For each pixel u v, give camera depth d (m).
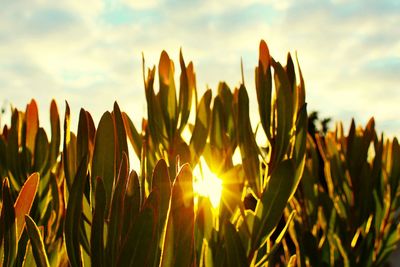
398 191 0.97
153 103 0.70
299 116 0.61
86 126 0.53
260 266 0.59
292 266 0.66
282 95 0.61
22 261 0.50
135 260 0.43
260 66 0.62
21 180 0.77
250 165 0.63
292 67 0.63
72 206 0.46
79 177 0.46
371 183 0.93
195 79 0.72
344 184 0.94
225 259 0.58
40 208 0.75
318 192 0.93
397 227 0.95
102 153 0.50
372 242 0.91
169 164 0.67
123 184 0.45
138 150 0.71
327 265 0.89
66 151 0.56
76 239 0.46
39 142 0.77
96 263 0.44
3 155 0.79
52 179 0.74
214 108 0.71
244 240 0.58
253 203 0.82
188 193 0.44
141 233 0.43
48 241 0.72
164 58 0.71
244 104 0.63
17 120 0.79
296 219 0.90
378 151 0.93
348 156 0.94
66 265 0.64
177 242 0.43
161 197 0.45
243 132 0.63
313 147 0.98
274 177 0.57
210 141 0.70
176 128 0.70
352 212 0.92
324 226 0.92
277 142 0.60
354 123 0.95
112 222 0.44
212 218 0.61
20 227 0.48
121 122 0.52
